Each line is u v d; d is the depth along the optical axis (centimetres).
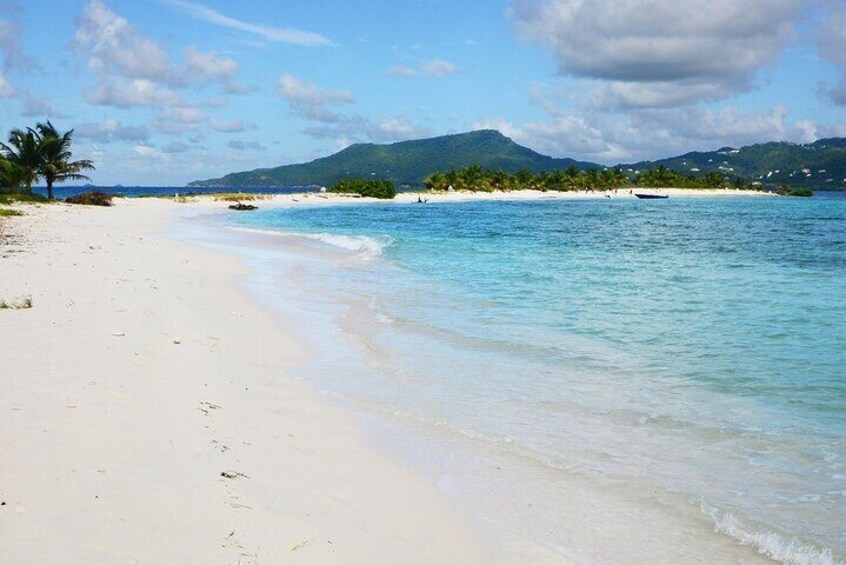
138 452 648
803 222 7038
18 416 699
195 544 493
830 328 1503
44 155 6938
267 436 800
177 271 2267
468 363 1227
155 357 1056
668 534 629
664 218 7850
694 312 1709
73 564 430
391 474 743
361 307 1792
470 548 591
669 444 842
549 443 849
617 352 1296
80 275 1908
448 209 9694
